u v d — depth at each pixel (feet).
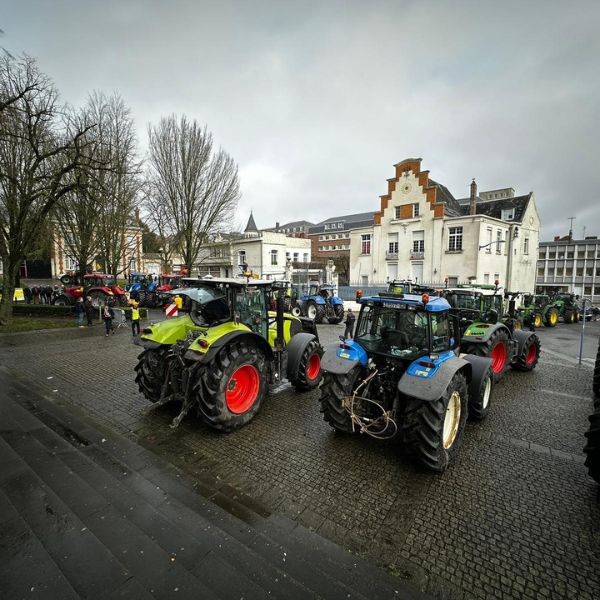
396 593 7.23
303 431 15.21
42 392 19.53
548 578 7.84
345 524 9.42
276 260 114.11
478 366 16.37
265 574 7.38
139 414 16.74
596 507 10.43
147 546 8.02
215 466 12.26
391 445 14.01
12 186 41.75
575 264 164.25
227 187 68.85
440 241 88.07
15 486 10.33
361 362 14.15
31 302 73.61
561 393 21.18
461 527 9.44
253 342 16.22
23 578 6.88
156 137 63.82
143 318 51.29
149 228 71.36
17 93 40.06
